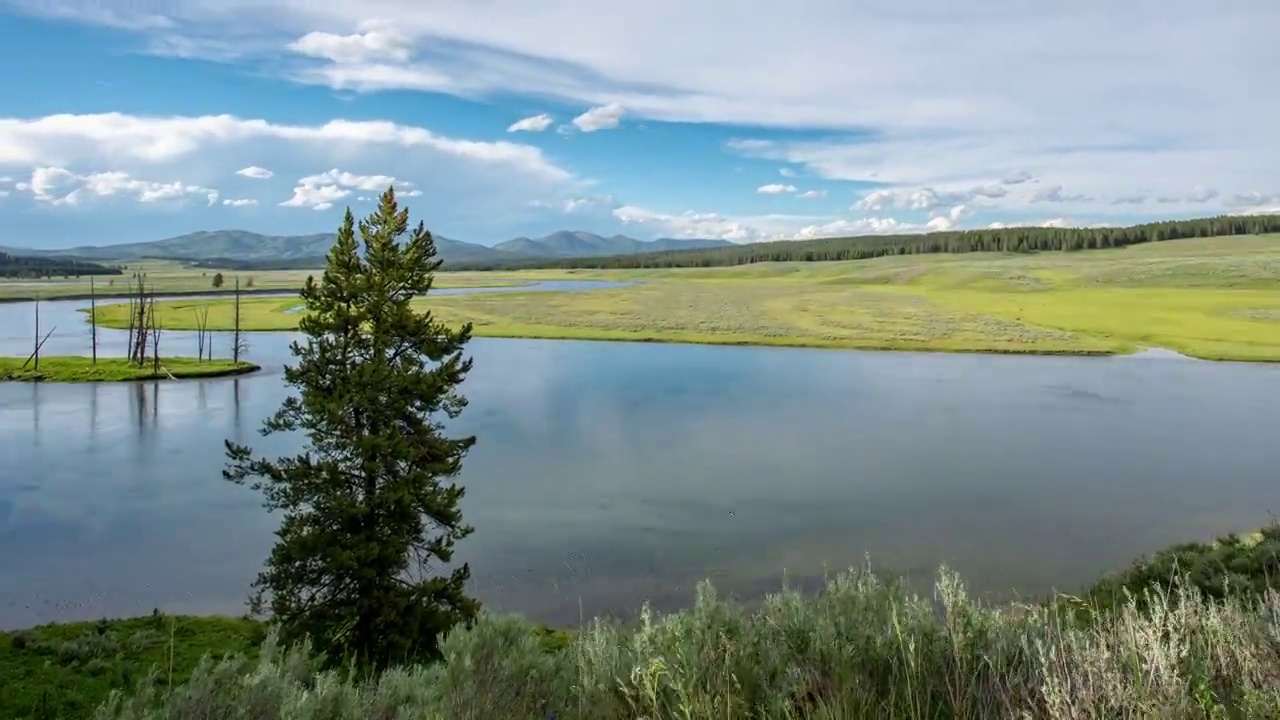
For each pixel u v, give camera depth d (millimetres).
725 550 26109
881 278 178500
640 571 24375
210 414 55719
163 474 38344
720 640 4445
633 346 92500
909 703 3568
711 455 39938
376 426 18844
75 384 70938
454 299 147625
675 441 43156
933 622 4547
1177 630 3961
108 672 15766
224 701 4785
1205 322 97438
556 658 5605
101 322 131125
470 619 18094
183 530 30000
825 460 38594
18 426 51531
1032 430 45781
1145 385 62594
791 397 57625
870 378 67125
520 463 38156
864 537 27297
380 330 19312
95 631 19656
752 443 42500
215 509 32625
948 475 35781
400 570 18578
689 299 144375
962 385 63281
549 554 25766
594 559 25375
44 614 22609
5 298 186375
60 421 53219
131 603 23375
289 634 17031
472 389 61469
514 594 22656
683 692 3633
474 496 32656
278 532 18406
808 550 26047
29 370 74500
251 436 47656
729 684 3955
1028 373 69750
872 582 5383
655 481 34938
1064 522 28719
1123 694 3346
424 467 19156
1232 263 146625
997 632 4195
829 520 29203
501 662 5387
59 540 28766
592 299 147000
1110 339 89125
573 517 29641
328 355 19062
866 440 43250
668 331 103188
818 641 4438
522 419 49469
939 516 29625
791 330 100938
